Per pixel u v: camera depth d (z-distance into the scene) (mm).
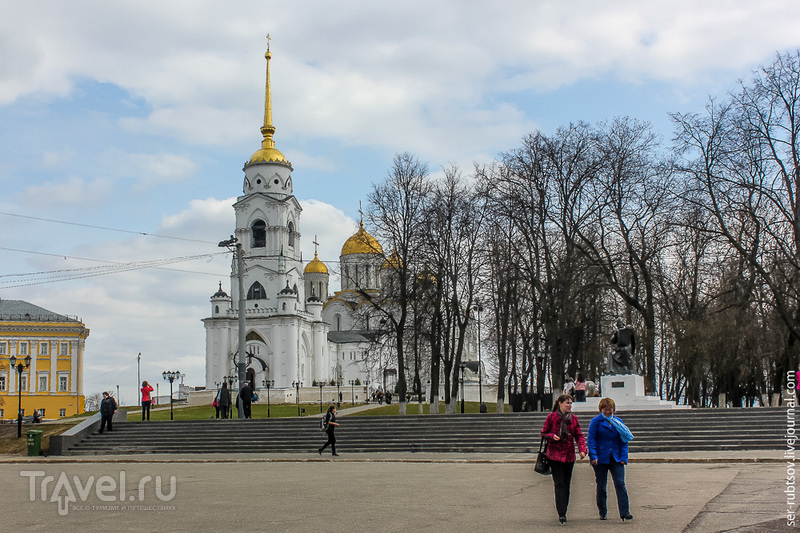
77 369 128875
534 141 54781
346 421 44562
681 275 61875
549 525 15578
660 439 35656
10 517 18375
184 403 115125
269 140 132500
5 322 126250
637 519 16000
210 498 21141
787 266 49781
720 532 14211
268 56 132125
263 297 127250
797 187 47344
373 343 63312
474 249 59219
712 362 53969
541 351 65062
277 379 123062
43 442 46531
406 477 26062
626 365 43719
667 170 52594
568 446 15773
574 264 54375
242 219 129125
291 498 20734
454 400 60500
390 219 59375
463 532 15016
